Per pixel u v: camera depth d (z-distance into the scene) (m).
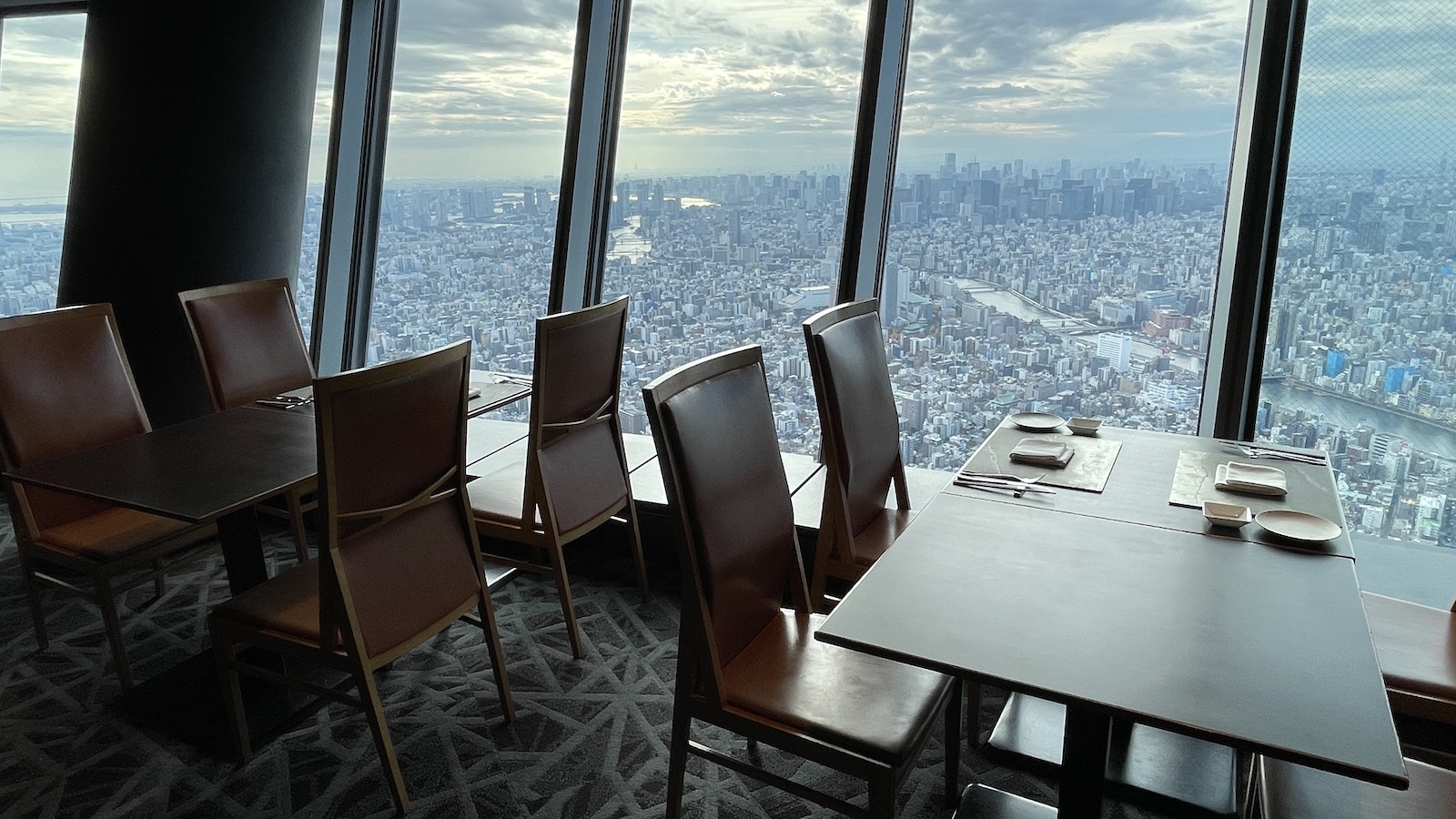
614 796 2.46
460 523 2.66
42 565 3.95
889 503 3.41
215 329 3.61
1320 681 1.49
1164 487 2.43
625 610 3.57
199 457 2.70
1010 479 2.45
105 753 2.65
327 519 2.21
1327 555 1.99
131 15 4.19
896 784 1.87
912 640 1.61
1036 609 1.73
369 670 2.32
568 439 3.23
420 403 2.40
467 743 2.70
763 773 2.02
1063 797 1.95
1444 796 1.73
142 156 4.25
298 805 2.42
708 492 2.01
